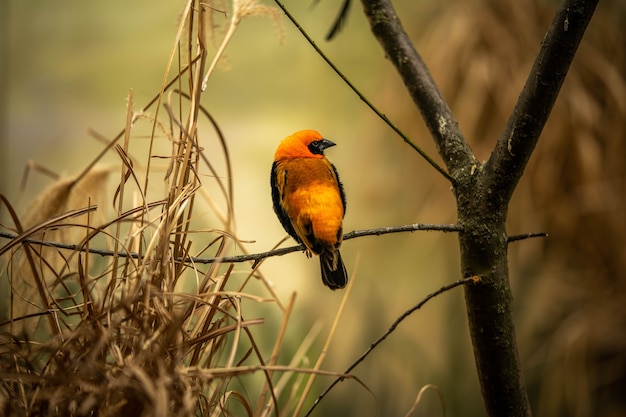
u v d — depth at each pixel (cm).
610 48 561
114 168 520
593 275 561
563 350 561
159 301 506
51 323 507
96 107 709
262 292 553
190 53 509
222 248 511
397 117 563
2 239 520
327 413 572
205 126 661
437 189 562
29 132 677
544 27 560
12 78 693
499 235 508
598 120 558
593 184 557
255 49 686
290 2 679
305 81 669
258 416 511
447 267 586
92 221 519
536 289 562
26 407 504
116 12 736
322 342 571
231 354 509
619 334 560
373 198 576
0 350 507
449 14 561
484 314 509
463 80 559
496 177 508
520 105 507
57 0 729
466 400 584
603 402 562
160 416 500
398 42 512
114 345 504
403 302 586
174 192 508
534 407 575
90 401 501
